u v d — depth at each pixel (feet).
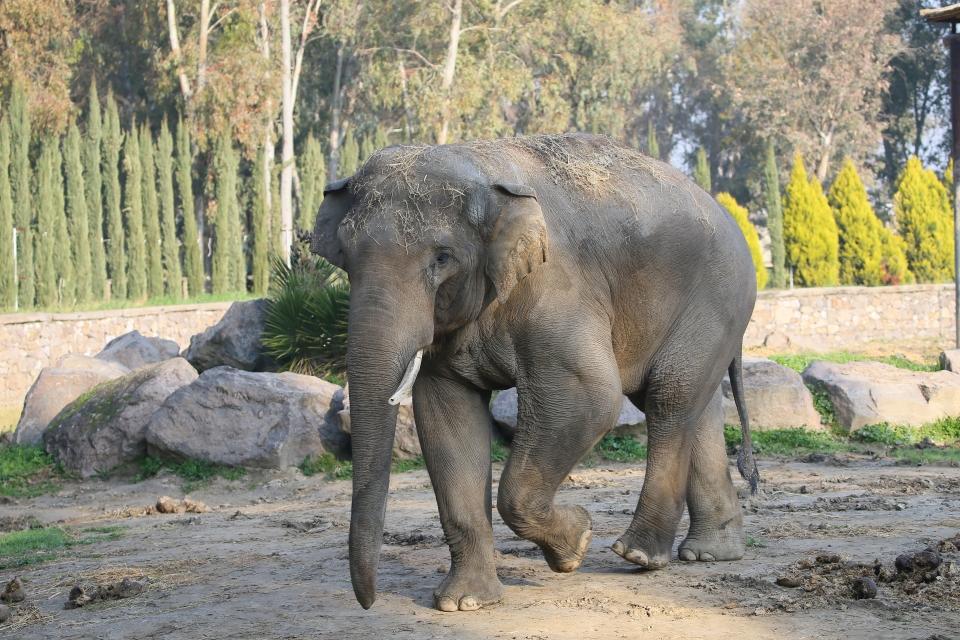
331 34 164.86
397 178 17.94
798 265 141.59
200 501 40.75
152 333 103.81
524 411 19.58
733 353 23.49
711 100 238.48
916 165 142.82
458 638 18.57
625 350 21.65
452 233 17.83
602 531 29.60
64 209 136.46
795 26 201.98
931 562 21.90
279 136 177.37
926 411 51.37
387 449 17.37
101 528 34.86
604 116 194.29
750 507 33.14
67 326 94.63
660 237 21.31
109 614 21.94
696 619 19.25
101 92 178.19
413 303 17.53
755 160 224.12
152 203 142.41
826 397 52.16
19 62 141.18
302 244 60.54
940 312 102.78
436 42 172.35
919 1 230.48
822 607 19.92
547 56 181.06
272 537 31.53
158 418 44.96
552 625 19.12
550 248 19.70
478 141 20.34
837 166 213.87
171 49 162.91
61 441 47.01
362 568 17.15
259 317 57.93
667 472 22.47
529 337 19.40
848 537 27.22
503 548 26.84
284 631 19.63
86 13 168.55
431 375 20.39
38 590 24.91
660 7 211.41
